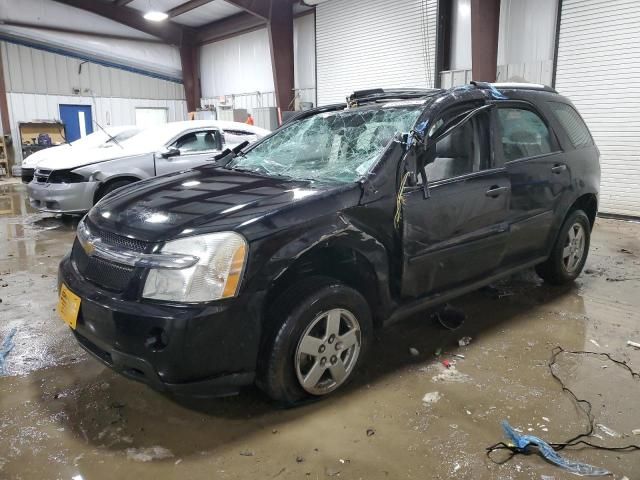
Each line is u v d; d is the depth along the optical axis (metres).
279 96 13.58
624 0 7.18
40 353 3.09
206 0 14.20
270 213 2.30
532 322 3.57
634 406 2.52
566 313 3.74
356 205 2.51
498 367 2.92
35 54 15.13
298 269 2.49
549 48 8.27
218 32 16.62
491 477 2.02
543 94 3.80
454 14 9.53
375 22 10.87
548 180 3.60
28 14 14.78
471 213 3.02
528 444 2.19
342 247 2.48
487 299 4.03
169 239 2.19
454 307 3.83
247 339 2.20
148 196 2.70
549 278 4.17
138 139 7.16
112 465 2.09
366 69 11.29
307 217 2.36
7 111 14.79
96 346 2.39
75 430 2.32
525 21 8.52
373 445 2.22
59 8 15.27
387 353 3.10
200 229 2.20
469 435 2.28
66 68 15.78
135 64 17.11
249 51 15.80
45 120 15.16
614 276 4.64
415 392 2.65
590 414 2.45
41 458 2.13
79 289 2.32
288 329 2.31
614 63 7.42
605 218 7.75
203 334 2.08
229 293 2.13
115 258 2.25
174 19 16.66
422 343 3.25
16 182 13.52
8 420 2.39
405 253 2.70
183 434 2.30
